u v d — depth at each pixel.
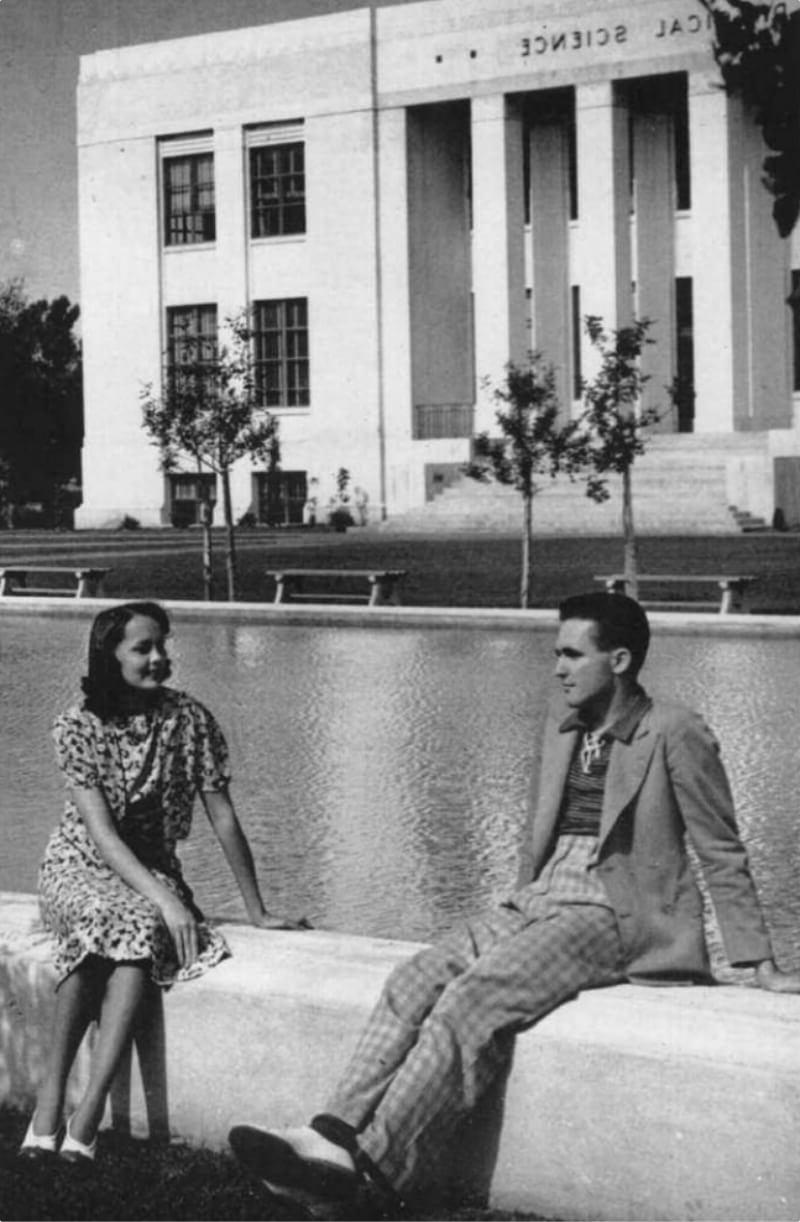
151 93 57.84
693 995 4.73
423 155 54.62
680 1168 4.50
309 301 55.47
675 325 52.97
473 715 15.41
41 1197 4.62
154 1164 4.91
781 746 13.17
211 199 57.88
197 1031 5.14
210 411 29.75
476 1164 4.76
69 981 5.06
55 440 75.75
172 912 5.13
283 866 9.55
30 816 11.02
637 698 4.94
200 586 31.17
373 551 39.53
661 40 49.38
